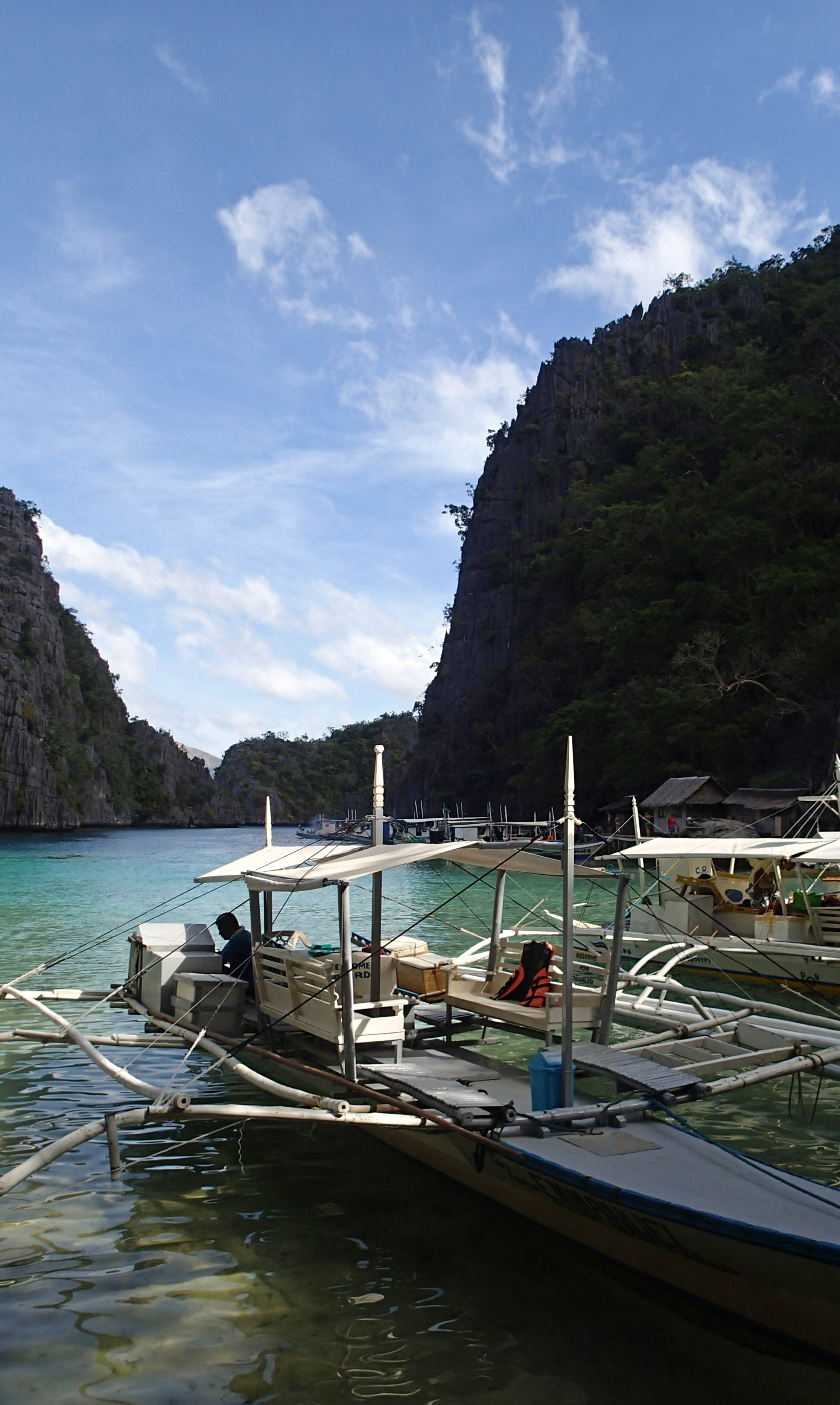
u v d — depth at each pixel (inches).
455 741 4771.2
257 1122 338.0
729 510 2810.0
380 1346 193.0
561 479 4835.1
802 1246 173.8
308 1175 287.3
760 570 2524.6
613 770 2650.1
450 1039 363.9
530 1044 452.1
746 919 648.4
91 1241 241.6
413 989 371.2
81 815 6865.2
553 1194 223.1
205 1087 381.4
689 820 2014.0
